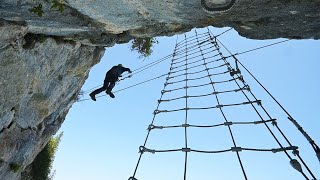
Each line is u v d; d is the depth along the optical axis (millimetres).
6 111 7918
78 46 8477
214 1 4434
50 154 15820
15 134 8844
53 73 8594
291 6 4504
